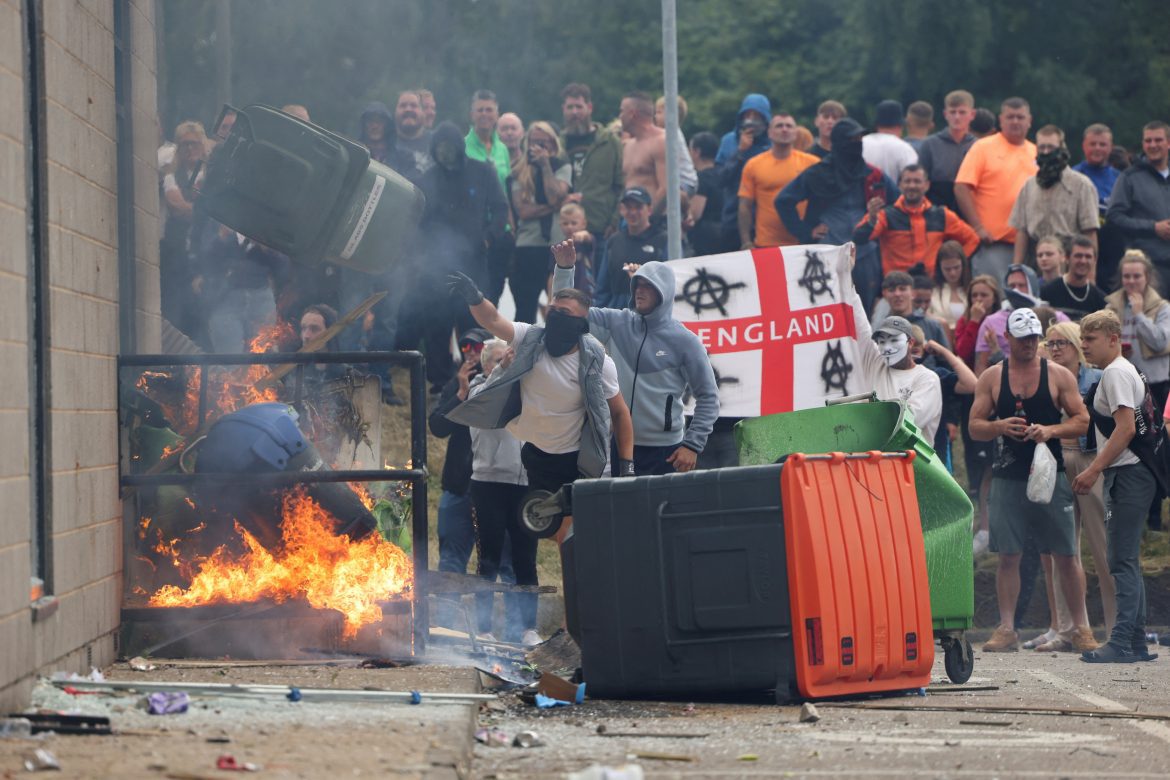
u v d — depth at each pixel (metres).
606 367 33.62
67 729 21.19
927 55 92.81
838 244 53.94
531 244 55.88
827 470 28.78
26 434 23.23
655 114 59.09
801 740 23.98
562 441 33.56
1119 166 63.00
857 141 53.47
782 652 28.30
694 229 57.72
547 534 31.84
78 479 27.31
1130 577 39.59
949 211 55.66
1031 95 93.12
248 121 35.66
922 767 21.52
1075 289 52.69
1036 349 42.72
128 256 34.53
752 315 44.59
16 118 23.41
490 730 24.22
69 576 26.58
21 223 23.30
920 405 43.62
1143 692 31.81
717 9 97.75
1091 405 40.28
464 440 42.50
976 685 32.12
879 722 26.19
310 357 31.61
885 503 29.55
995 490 43.38
